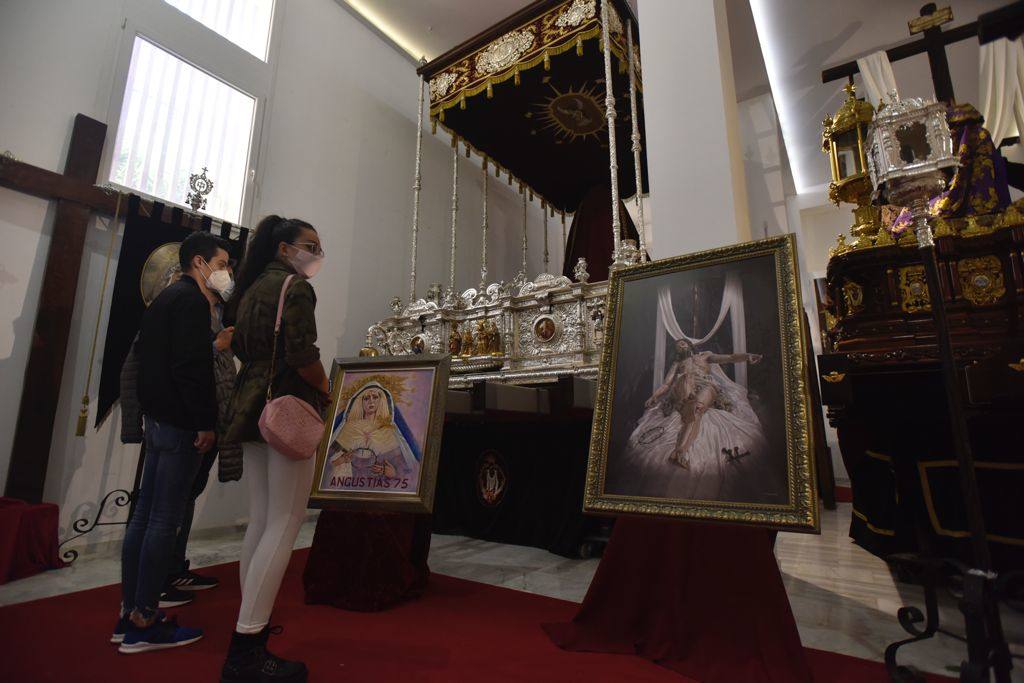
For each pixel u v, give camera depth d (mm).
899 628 2229
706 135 2809
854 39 6059
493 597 2699
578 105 5891
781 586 1861
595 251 6215
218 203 4883
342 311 5688
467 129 6289
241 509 4684
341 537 2674
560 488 3891
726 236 2633
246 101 5207
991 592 1452
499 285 4742
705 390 1886
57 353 3619
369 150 6352
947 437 2857
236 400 1827
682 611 1986
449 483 4578
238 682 1592
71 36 3982
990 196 2885
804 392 1702
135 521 2090
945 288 2645
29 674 1721
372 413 2656
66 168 3820
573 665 1865
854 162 3250
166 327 2094
